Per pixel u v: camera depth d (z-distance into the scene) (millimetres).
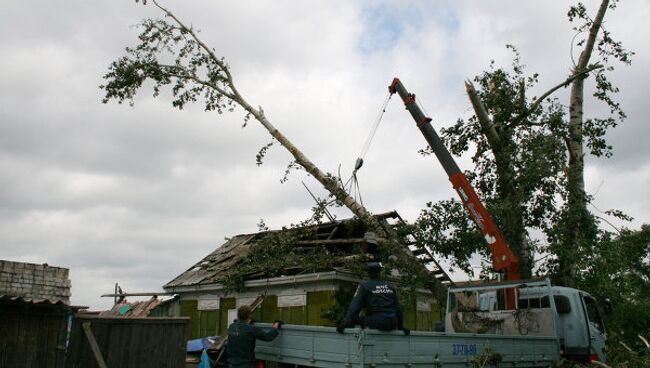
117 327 9500
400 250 13773
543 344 8688
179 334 10258
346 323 6113
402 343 6223
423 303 18000
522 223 12781
